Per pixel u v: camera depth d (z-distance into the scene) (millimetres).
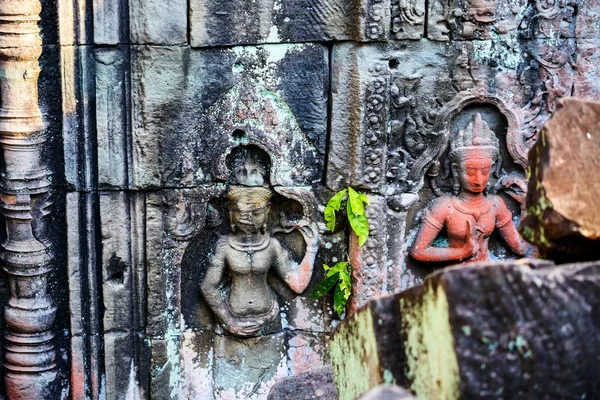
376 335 3105
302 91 5844
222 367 6203
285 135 5875
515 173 6164
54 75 5633
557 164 2949
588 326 2715
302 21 5742
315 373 4332
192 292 6090
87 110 5664
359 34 5703
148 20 5539
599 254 3021
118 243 5863
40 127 5590
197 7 5594
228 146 5805
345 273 6035
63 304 5953
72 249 5824
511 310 2682
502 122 6055
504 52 5926
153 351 6008
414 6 5723
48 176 5723
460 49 5875
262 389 6234
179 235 5891
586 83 6059
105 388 6051
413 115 5926
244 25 5688
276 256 6059
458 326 2697
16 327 5809
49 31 5574
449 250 6109
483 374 2689
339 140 5891
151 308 5957
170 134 5723
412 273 6219
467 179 5980
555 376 2701
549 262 2795
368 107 5812
